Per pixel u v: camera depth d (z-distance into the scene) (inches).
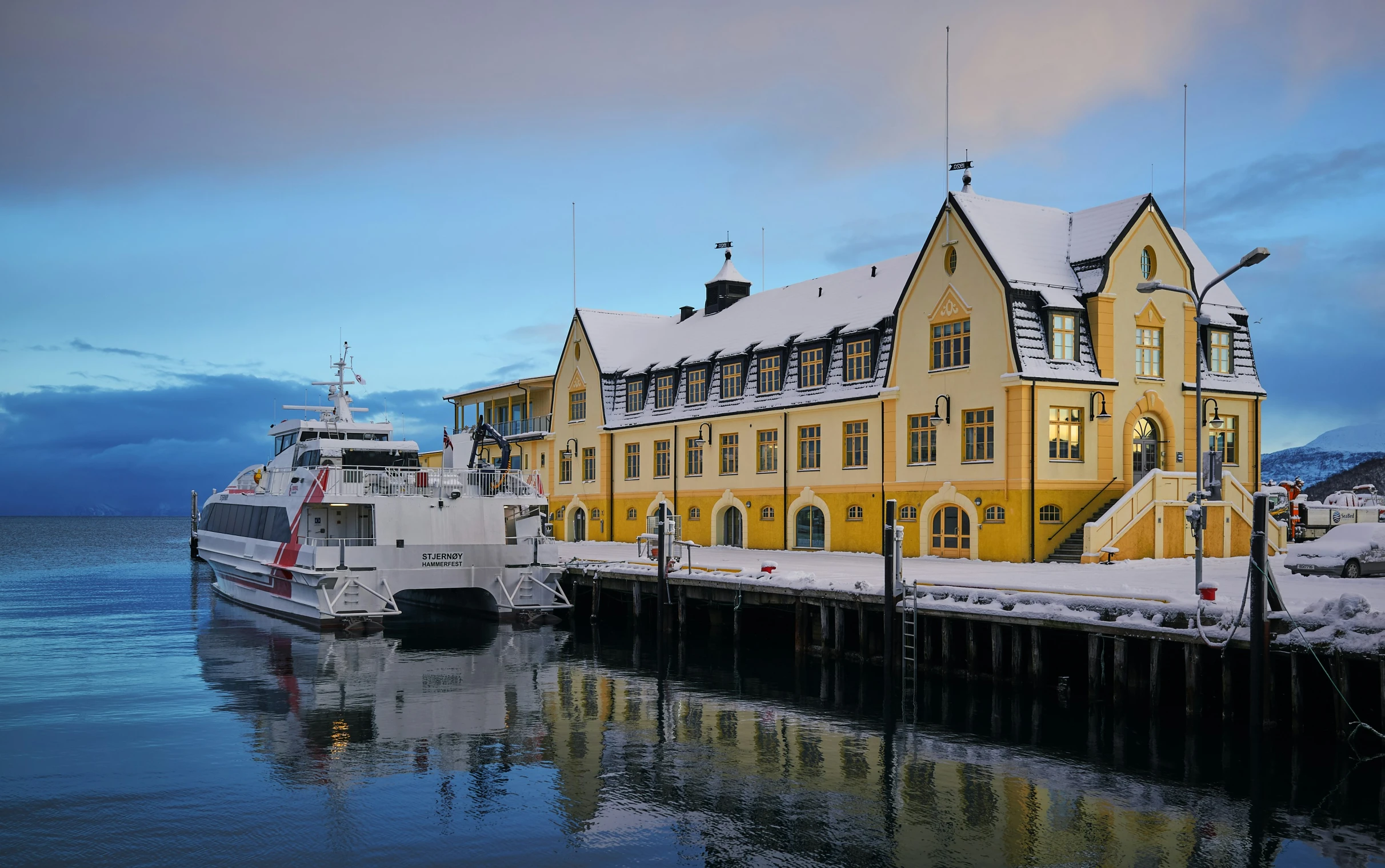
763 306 1971.0
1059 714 810.2
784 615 1232.2
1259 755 658.2
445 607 1617.9
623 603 1440.7
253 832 567.2
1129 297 1398.9
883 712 840.3
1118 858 519.2
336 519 1423.5
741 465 1791.3
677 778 659.4
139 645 1217.4
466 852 537.3
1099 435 1347.2
